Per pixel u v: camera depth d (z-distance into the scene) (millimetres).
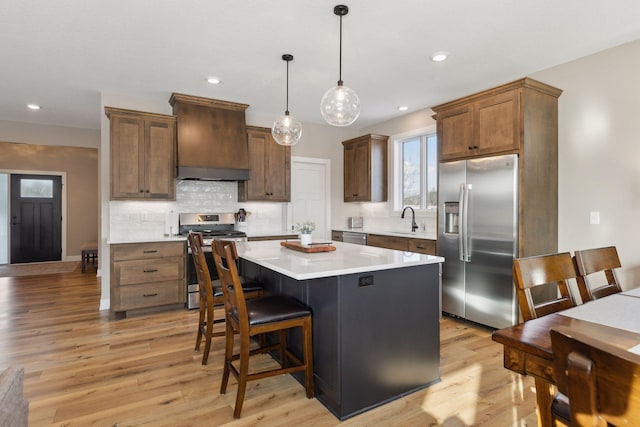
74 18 2578
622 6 2420
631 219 2959
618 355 633
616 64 3035
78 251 8078
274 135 3332
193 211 4785
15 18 2574
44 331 3373
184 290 4062
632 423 622
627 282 2979
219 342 3123
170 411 2051
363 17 2564
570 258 1688
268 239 4902
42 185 7777
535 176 3189
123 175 3996
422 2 2381
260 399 2180
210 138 4410
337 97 2576
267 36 2850
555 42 2953
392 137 5398
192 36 2850
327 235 5883
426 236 4266
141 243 3838
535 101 3193
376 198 5379
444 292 3775
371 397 2088
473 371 2529
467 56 3219
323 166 5910
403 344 2215
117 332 3350
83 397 2199
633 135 2945
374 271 2096
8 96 4344
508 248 3170
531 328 1219
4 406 592
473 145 3479
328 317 2074
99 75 3668
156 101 4512
